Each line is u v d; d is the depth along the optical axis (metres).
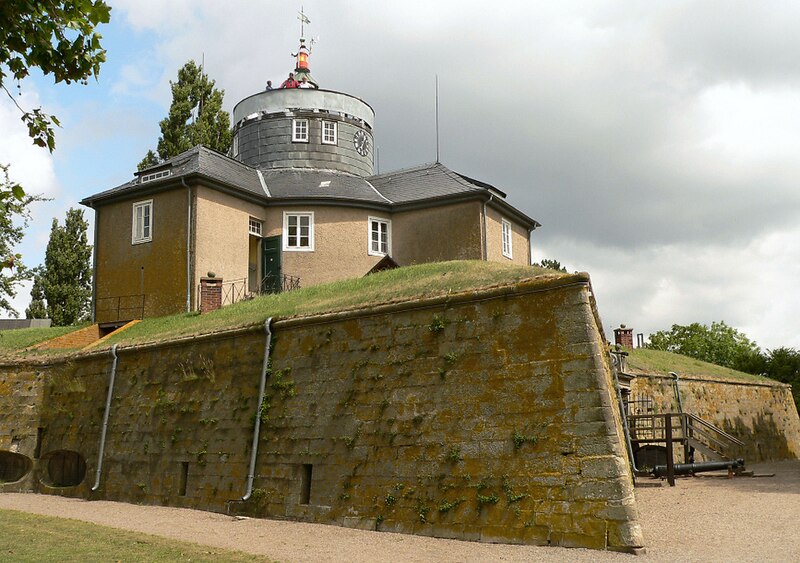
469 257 28.67
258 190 29.95
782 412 36.31
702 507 14.70
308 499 14.25
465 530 11.90
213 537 12.18
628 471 11.84
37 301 44.59
